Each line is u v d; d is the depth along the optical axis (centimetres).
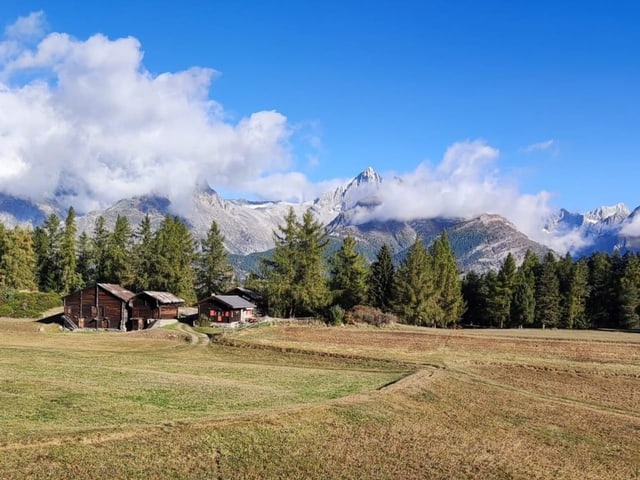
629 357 6669
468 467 2691
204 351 6675
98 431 2492
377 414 3444
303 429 2973
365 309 10344
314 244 10588
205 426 2756
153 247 12656
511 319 13062
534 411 3966
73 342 7212
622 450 3206
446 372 5125
